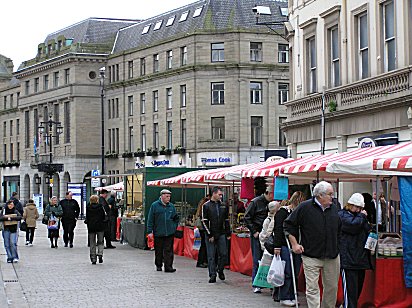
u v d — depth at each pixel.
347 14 29.66
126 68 80.50
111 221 35.44
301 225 12.81
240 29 69.06
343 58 29.97
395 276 13.87
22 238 39.28
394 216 22.67
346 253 13.43
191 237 25.94
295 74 34.75
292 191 26.84
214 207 18.88
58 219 32.12
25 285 18.83
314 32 32.66
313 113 32.19
